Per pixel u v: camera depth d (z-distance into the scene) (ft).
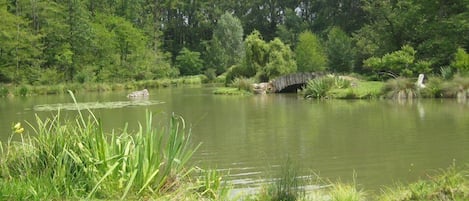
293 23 277.23
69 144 24.63
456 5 120.06
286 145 45.98
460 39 115.55
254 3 304.71
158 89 172.24
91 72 186.70
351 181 31.86
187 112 79.92
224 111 80.07
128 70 209.05
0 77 169.89
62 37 189.16
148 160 24.09
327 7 264.11
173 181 25.09
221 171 35.32
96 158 24.14
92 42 197.98
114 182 23.03
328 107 80.84
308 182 31.30
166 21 304.09
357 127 56.54
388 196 24.70
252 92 124.77
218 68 255.50
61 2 194.90
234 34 262.06
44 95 148.97
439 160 37.63
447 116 63.00
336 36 172.65
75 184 22.79
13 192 21.04
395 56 113.91
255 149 44.24
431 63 111.96
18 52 169.89
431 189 23.29
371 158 39.19
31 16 187.21
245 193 27.27
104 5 241.35
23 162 24.43
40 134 25.35
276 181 26.76
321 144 45.98
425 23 124.77
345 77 111.96
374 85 105.91
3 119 74.08
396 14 138.72
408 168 35.37
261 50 146.41
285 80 124.16
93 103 103.50
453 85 88.89
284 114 72.54
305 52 159.02
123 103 102.01
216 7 302.86
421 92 91.35
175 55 289.94
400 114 67.31
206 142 48.42
